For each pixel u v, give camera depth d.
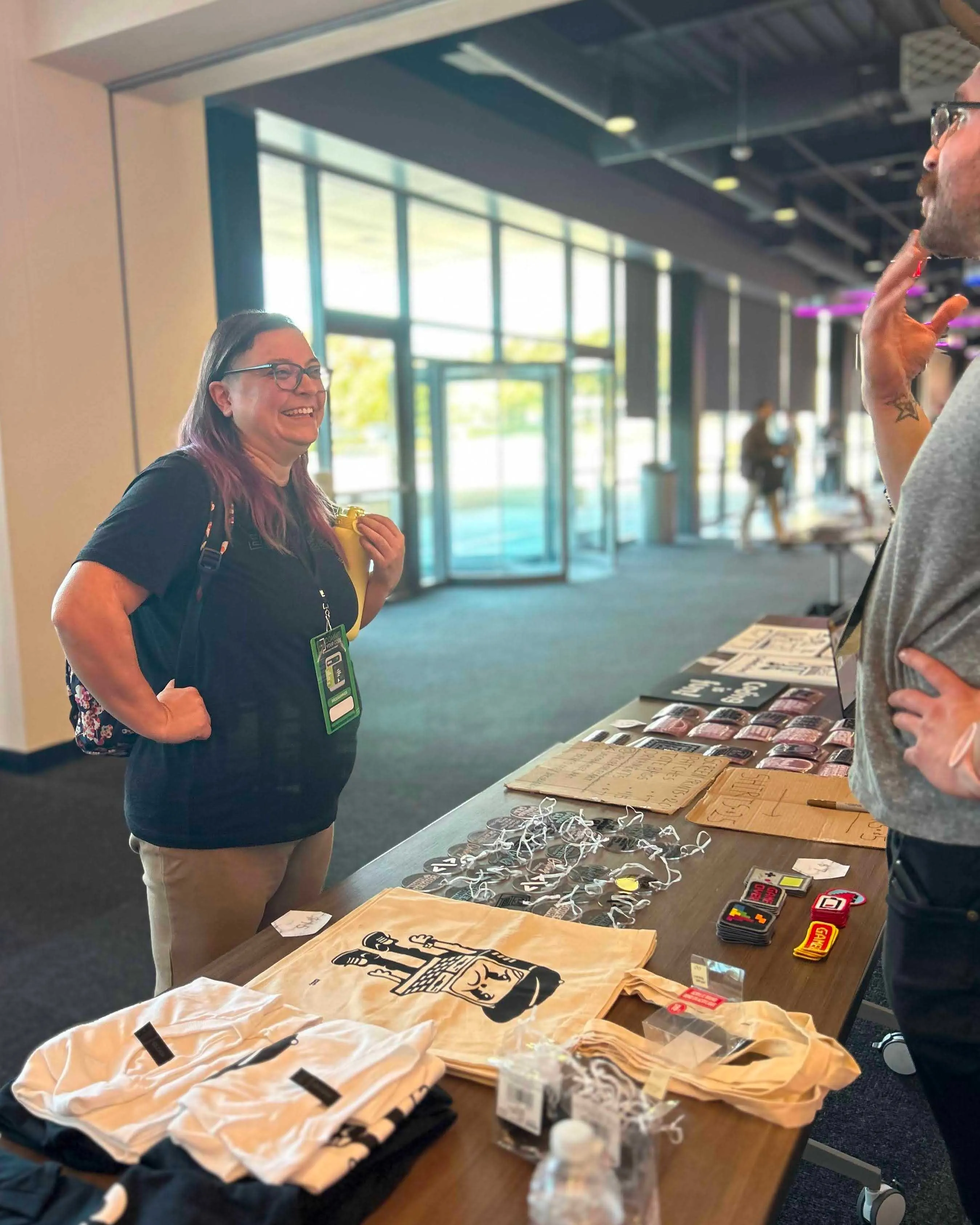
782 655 2.83
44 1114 0.95
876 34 7.19
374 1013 1.11
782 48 7.39
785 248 12.48
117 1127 0.92
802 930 1.31
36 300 4.25
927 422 1.24
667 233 10.66
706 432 13.66
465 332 8.87
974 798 0.92
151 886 1.64
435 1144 0.94
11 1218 0.85
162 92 4.50
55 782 4.18
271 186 6.58
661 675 5.66
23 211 4.17
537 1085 0.91
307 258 6.97
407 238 7.90
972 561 0.92
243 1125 0.87
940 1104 1.07
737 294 14.12
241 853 1.60
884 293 1.17
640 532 12.33
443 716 4.93
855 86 7.07
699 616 7.45
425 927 1.30
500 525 9.41
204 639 1.54
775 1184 0.88
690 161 8.66
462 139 7.36
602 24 6.80
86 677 1.43
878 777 1.01
